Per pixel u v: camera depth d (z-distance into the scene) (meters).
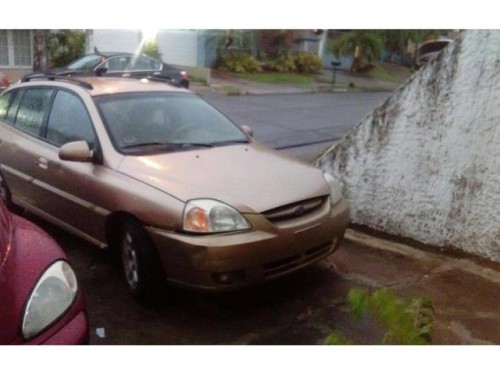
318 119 12.70
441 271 4.26
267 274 3.40
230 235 3.25
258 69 22.92
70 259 4.38
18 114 5.08
